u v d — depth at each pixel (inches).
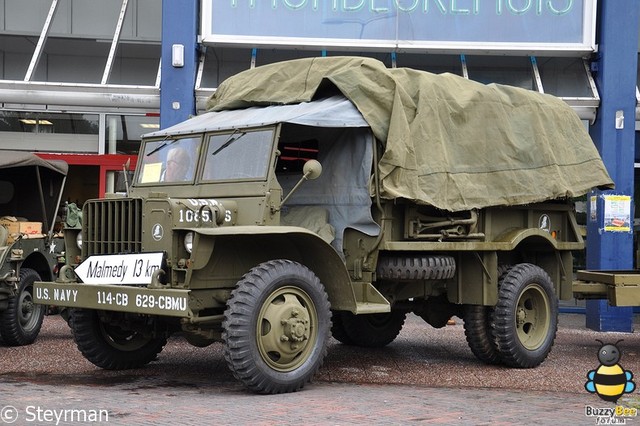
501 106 330.0
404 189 291.7
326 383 281.1
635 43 490.0
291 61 317.1
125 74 524.4
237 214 273.1
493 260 324.8
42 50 515.2
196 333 265.3
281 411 223.9
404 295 326.0
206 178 287.9
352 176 293.1
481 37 494.3
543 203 351.9
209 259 254.5
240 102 319.6
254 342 247.4
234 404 234.5
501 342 323.9
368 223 288.7
